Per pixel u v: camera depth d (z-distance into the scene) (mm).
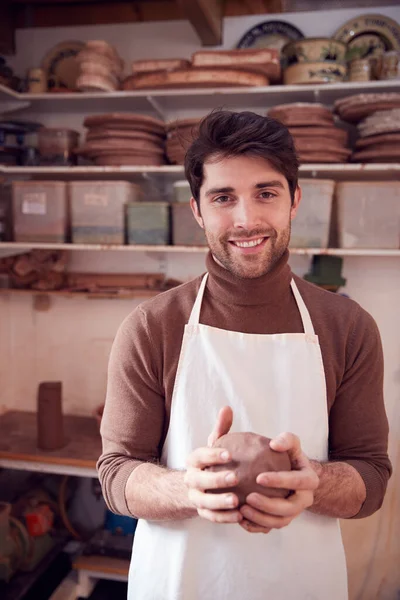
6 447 2180
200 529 1034
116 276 2428
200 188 995
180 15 2363
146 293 2314
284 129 962
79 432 2385
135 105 2367
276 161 927
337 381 1041
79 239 2186
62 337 2635
